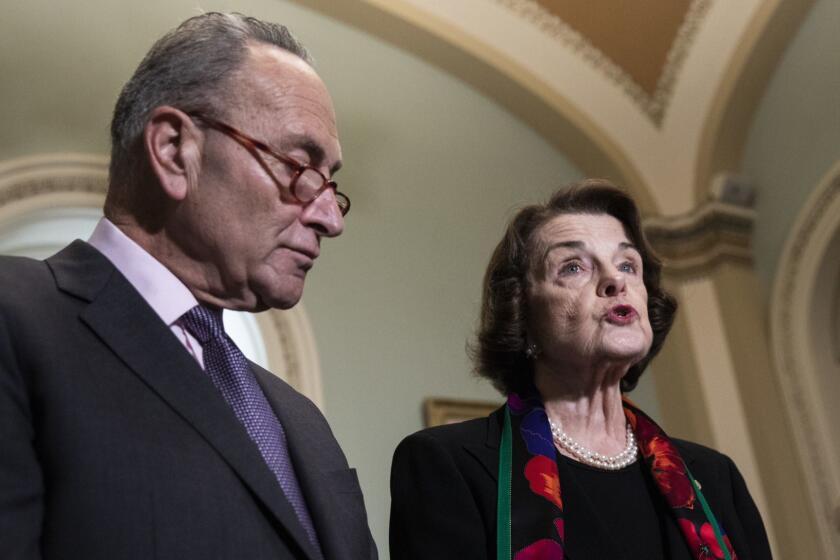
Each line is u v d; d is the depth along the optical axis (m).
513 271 2.56
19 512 1.32
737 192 8.20
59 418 1.40
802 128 7.89
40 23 6.09
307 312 6.55
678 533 2.25
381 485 6.28
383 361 6.73
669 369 8.06
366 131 7.48
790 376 7.72
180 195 1.69
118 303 1.58
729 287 7.95
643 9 8.17
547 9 8.18
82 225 6.13
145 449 1.44
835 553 7.18
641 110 8.62
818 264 7.69
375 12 7.49
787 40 7.93
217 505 1.45
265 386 1.93
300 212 1.74
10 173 5.71
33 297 1.52
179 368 1.56
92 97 6.19
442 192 7.72
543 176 8.40
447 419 6.70
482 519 2.19
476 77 8.10
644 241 2.61
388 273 7.11
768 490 7.37
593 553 2.17
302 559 1.50
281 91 1.77
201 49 1.77
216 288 1.74
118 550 1.35
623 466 2.37
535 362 2.52
